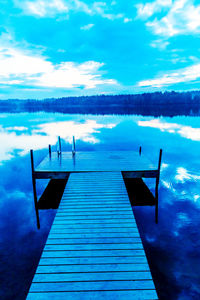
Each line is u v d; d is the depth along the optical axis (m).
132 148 22.64
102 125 41.97
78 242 4.42
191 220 8.66
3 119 61.16
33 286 3.40
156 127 38.22
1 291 5.14
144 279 3.53
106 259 3.96
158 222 8.52
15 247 6.92
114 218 5.30
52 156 10.73
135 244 4.36
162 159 18.41
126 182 10.07
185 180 13.40
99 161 9.62
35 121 53.38
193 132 32.44
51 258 3.97
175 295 5.05
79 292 3.30
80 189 6.90
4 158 19.97
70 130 35.94
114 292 3.30
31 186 13.13
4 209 9.91
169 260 6.27
